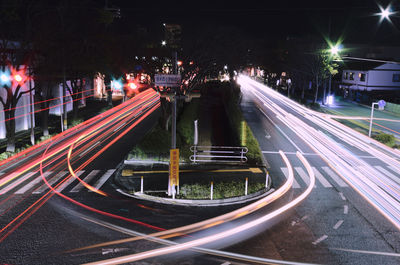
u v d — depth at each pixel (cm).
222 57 3130
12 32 2458
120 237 1307
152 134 2781
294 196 1816
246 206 1669
